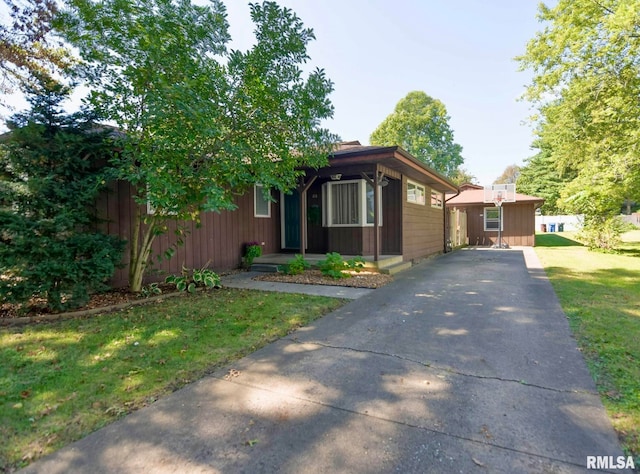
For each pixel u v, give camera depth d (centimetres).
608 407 229
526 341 355
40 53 727
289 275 782
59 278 457
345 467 179
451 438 201
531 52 1161
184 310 487
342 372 292
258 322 432
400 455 187
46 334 384
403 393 255
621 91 973
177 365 308
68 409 236
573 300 516
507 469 175
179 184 505
